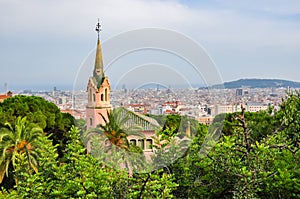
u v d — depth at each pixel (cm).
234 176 512
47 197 520
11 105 2091
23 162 659
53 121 2105
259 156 504
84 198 478
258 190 486
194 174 546
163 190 468
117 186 494
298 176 483
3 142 1744
